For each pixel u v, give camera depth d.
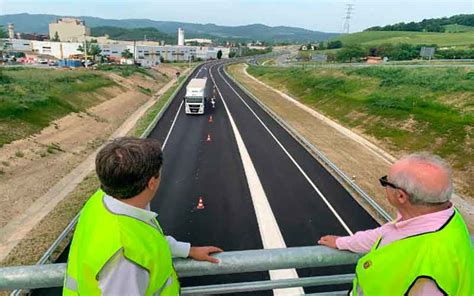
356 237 2.80
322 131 39.66
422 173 2.17
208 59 186.50
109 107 48.19
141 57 170.25
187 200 19.56
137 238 1.97
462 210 22.39
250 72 113.62
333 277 3.12
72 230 16.16
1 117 29.75
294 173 24.48
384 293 2.18
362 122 42.03
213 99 55.53
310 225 17.31
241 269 2.73
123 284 1.86
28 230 16.91
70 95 44.81
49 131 32.09
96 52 137.62
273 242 15.73
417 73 54.16
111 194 2.08
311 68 81.06
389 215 17.81
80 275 1.92
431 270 1.97
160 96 66.50
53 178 23.86
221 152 28.95
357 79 58.78
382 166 28.62
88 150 31.03
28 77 48.41
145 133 33.69
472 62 72.31
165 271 2.13
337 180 23.45
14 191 20.80
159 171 2.25
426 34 164.88
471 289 2.06
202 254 2.64
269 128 38.56
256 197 20.22
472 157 28.45
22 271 2.51
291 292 11.56
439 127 33.91
